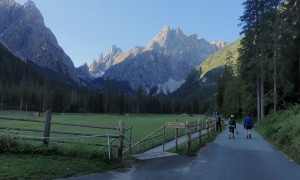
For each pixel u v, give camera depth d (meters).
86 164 11.98
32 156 12.16
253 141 24.86
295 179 12.02
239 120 81.94
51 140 13.34
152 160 14.63
